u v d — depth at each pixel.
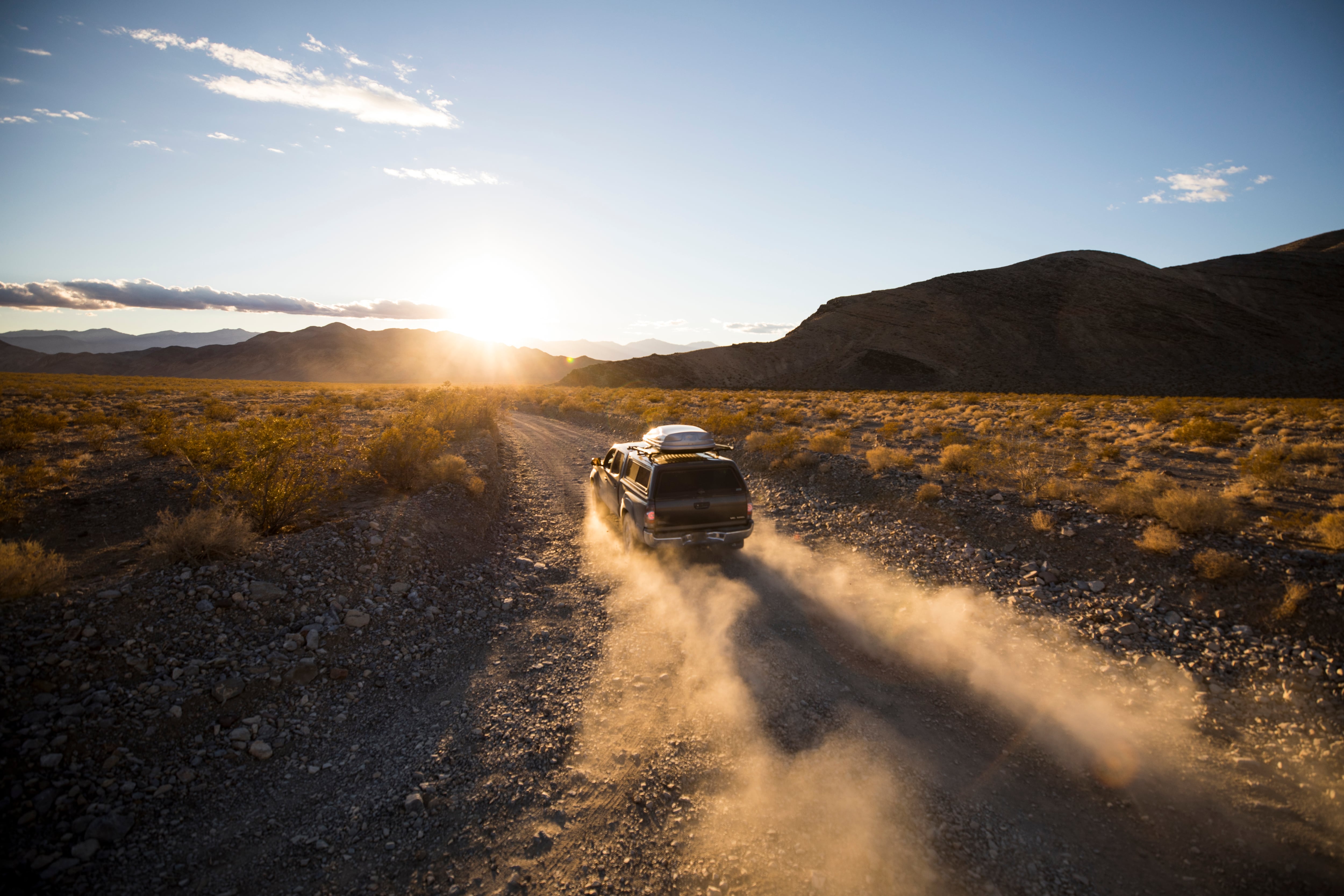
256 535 7.20
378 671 5.67
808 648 6.16
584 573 8.61
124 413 24.39
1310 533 7.34
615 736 4.75
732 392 67.25
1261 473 10.68
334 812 3.94
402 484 11.22
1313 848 3.46
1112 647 5.79
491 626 6.82
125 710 4.49
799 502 11.85
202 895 3.27
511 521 11.38
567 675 5.72
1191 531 7.61
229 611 5.85
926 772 4.25
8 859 3.36
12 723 4.14
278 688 5.15
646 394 52.41
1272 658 5.25
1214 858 3.46
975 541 8.63
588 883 3.38
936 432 20.22
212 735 4.54
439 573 7.93
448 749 4.60
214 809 3.93
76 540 7.61
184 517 8.40
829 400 42.31
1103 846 3.59
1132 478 11.62
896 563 8.38
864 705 5.11
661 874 3.44
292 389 57.41
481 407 24.78
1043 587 7.09
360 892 3.32
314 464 9.90
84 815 3.69
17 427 16.45
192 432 9.48
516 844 3.66
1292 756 4.23
